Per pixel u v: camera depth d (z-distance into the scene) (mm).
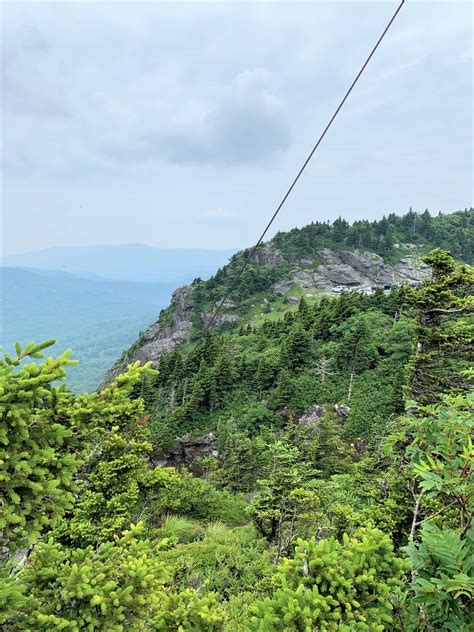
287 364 48562
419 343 15258
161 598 4531
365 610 3438
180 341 110312
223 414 46906
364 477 16031
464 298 13930
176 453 43500
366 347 44438
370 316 52719
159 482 14273
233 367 54188
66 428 3867
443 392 12906
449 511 5348
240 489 28312
